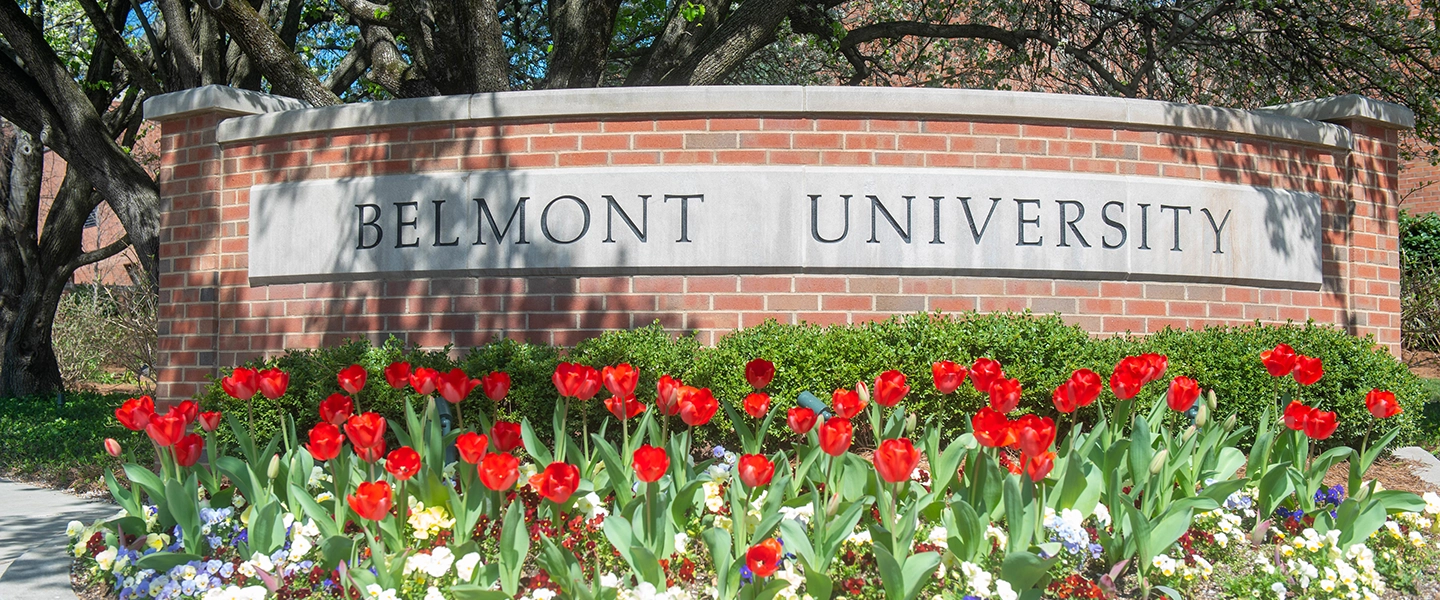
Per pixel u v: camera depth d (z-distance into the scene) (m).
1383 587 4.16
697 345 6.56
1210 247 7.40
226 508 4.46
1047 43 13.36
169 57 12.76
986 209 7.08
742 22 11.24
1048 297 7.15
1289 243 7.64
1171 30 13.19
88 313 17.83
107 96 14.14
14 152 15.12
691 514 4.38
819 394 6.09
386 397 6.14
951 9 14.53
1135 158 7.34
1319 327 7.08
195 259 7.76
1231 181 7.56
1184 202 7.36
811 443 4.51
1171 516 3.82
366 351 6.54
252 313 7.59
